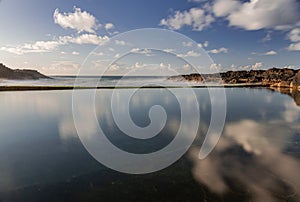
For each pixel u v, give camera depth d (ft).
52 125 46.11
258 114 57.82
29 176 24.75
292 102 81.00
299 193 21.06
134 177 24.52
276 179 23.72
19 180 23.90
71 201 20.30
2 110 63.98
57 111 61.67
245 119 51.24
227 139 36.24
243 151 31.17
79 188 22.38
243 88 147.74
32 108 66.85
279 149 31.99
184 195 21.06
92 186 22.75
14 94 106.73
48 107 68.69
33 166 27.22
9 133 40.75
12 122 49.03
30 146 34.04
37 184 23.09
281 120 50.52
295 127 43.78
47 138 37.78
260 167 26.50
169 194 21.27
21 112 60.54
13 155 30.60
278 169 25.91
